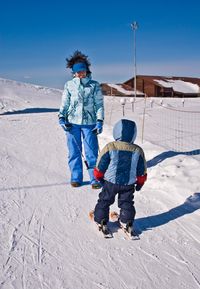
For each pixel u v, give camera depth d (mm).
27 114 19031
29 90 37656
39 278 3127
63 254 3549
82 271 3258
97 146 5777
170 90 48375
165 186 5383
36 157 7832
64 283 3066
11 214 4512
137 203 4902
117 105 27156
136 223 4301
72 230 4090
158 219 4406
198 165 6051
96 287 3021
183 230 4109
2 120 15352
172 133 13047
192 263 3432
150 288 3031
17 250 3596
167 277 3197
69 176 6406
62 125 5602
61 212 4629
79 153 5762
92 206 4875
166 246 3752
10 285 3012
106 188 3906
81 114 5629
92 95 5629
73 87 5594
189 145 10508
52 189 5590
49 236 3926
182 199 4926
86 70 5551
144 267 3352
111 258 3498
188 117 19141
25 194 5309
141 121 16641
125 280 3137
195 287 3053
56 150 8695
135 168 3861
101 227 3980
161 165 6219
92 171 5680
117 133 3891
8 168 6773
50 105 26781
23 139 10164
